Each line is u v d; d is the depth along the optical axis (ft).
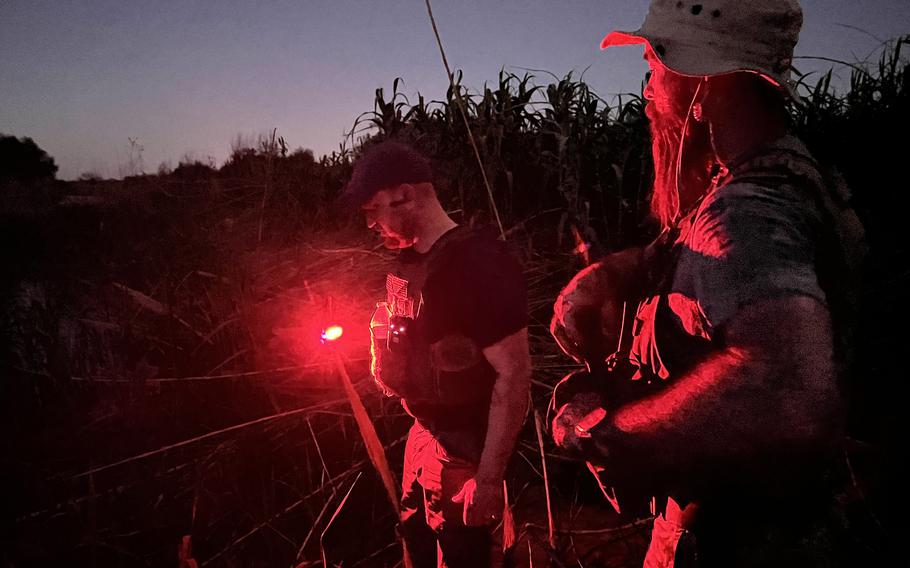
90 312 15.31
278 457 10.50
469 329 5.93
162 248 17.89
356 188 6.21
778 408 3.28
